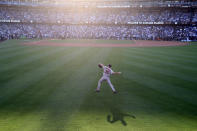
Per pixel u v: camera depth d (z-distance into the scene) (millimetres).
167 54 25516
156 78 13805
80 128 7121
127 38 58156
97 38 59844
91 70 16281
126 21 61344
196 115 8188
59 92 11000
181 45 39344
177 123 7504
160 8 62344
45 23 64188
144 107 9000
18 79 13516
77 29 63000
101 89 11578
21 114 8281
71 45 38250
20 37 57688
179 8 60688
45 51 28344
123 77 14078
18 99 9945
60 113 8375
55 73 15250
